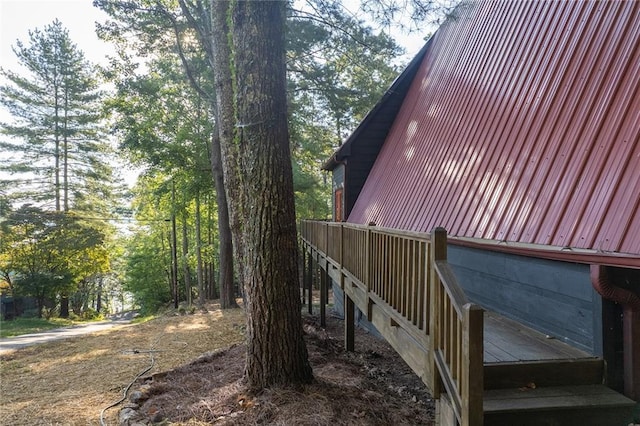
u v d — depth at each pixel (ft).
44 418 14.14
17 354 25.93
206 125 50.24
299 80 45.29
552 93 13.14
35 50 71.36
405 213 21.33
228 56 23.61
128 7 37.42
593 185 9.79
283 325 13.44
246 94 13.64
